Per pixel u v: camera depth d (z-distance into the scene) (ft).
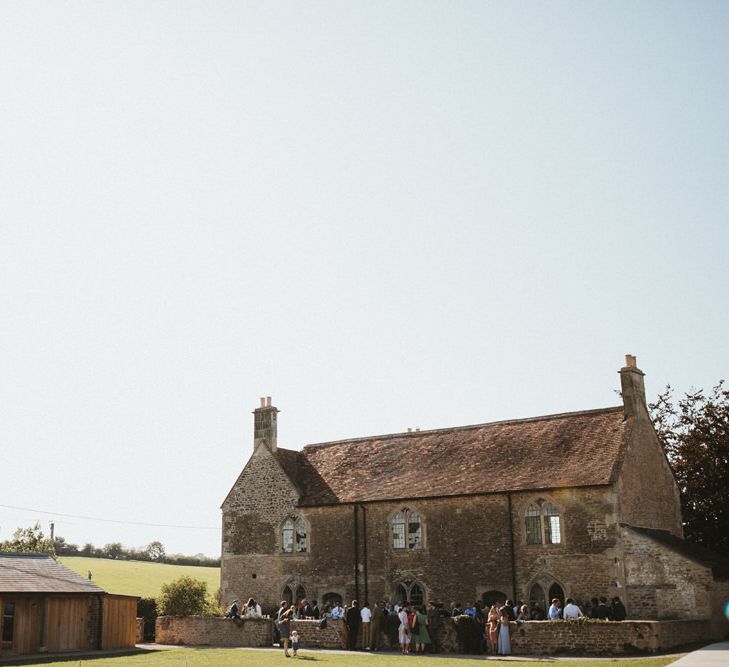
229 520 144.05
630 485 116.16
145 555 343.46
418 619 101.91
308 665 87.30
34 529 197.98
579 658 89.66
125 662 93.61
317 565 132.98
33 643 106.63
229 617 121.90
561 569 112.68
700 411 152.15
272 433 144.46
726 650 86.94
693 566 104.94
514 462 124.98
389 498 127.75
